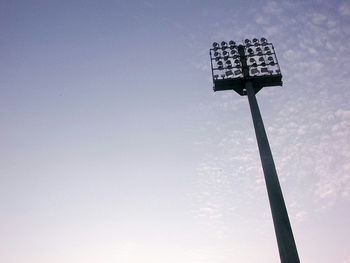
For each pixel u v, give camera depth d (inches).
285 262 477.1
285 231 498.9
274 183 553.9
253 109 669.3
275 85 724.7
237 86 732.7
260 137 623.5
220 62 750.5
